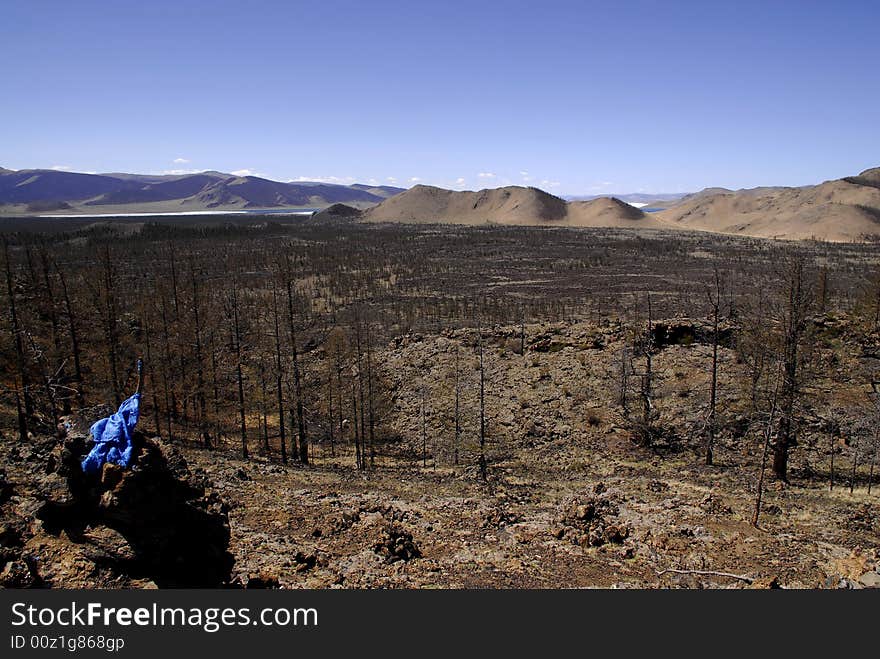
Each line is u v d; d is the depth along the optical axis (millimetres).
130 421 12367
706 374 40531
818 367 30781
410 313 88250
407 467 36000
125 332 37531
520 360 49125
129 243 184250
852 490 27547
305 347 47719
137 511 11562
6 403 37281
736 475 30531
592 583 16391
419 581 15953
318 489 26312
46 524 11555
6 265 30969
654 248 193125
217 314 46188
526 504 25141
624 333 48594
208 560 13328
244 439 35000
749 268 139375
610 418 38781
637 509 23719
